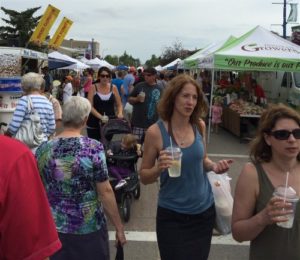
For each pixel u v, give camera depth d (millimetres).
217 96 16594
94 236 3260
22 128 5453
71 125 3381
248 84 17047
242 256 5184
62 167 3215
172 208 3402
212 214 3514
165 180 3430
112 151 6445
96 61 43188
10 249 1654
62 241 3178
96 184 3303
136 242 5516
